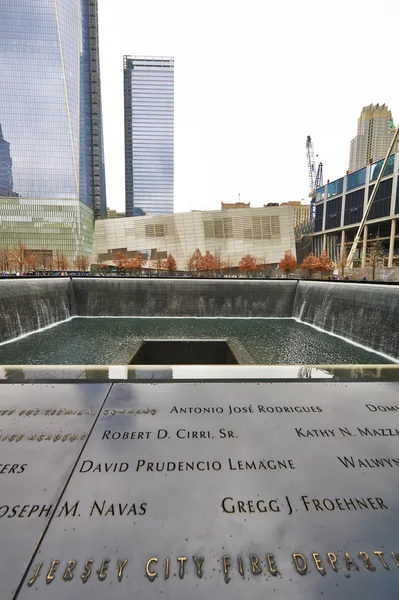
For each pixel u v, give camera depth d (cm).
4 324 1562
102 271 7288
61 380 418
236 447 276
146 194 12925
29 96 9262
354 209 6556
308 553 185
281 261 6297
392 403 361
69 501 215
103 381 417
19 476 238
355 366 509
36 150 9419
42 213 9506
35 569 172
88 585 166
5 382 411
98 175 11519
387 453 271
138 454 265
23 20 9019
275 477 241
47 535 191
